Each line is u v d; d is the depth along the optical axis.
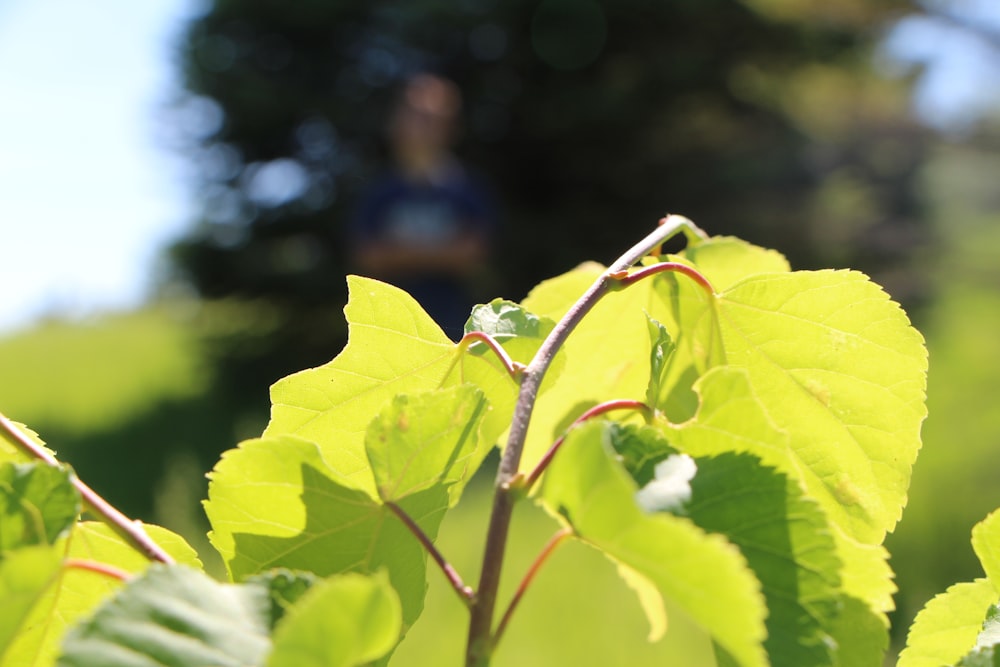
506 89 12.02
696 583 0.43
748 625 0.41
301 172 12.02
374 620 0.42
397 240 6.33
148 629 0.48
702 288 0.83
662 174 11.80
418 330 0.80
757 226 11.81
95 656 0.46
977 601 0.73
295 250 11.91
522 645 3.33
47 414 9.49
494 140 12.05
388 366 0.80
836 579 0.55
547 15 11.73
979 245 11.81
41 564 0.48
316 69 11.99
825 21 11.85
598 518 0.47
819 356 0.80
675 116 11.95
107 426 9.12
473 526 4.58
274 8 11.44
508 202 12.13
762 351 0.81
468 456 0.67
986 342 8.88
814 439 0.79
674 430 0.61
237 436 8.93
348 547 0.65
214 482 0.63
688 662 3.17
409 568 0.66
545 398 0.97
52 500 0.54
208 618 0.49
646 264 0.86
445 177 6.43
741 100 12.03
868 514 0.78
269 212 11.78
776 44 12.20
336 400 0.80
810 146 12.02
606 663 3.17
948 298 11.19
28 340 13.56
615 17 11.73
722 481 0.57
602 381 0.96
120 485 6.37
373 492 0.81
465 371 0.80
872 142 12.22
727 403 0.60
